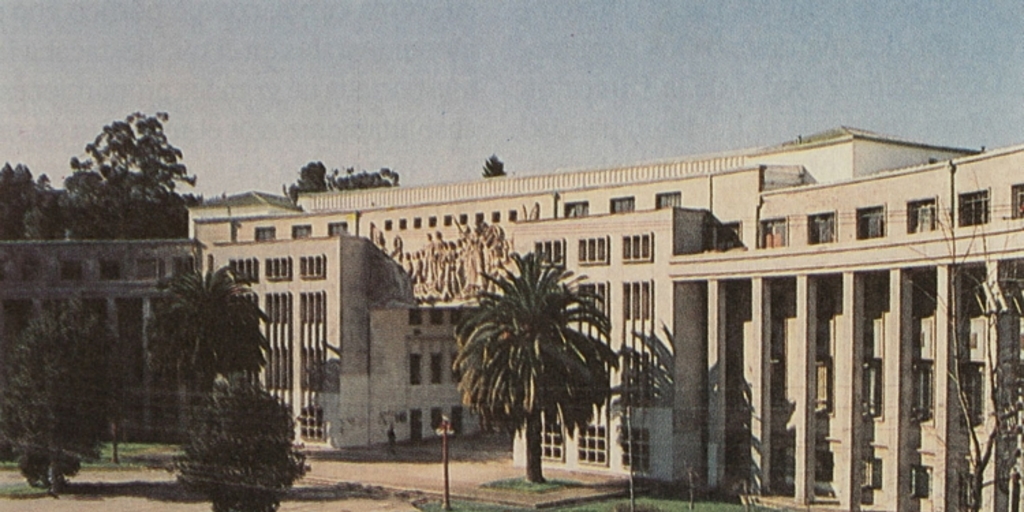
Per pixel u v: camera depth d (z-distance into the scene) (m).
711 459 85.25
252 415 73.81
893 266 71.19
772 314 85.38
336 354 109.94
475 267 102.31
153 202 154.88
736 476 85.56
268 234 120.31
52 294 123.75
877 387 78.19
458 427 119.50
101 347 95.81
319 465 98.81
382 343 113.00
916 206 74.69
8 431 90.50
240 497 72.62
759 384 81.31
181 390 117.75
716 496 84.00
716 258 84.00
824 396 81.62
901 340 71.44
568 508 78.56
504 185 106.88
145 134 155.88
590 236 92.81
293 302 113.94
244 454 72.75
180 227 157.62
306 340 112.81
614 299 91.12
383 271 110.81
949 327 66.75
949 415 67.81
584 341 81.50
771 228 85.69
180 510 82.69
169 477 96.19
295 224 118.44
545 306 80.81
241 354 99.19
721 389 84.50
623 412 88.94
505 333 80.69
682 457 86.75
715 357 84.81
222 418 73.44
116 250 123.69
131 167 155.25
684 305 87.94
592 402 81.62
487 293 84.69
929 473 73.44
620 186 95.50
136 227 154.12
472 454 105.69
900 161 88.88
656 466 87.69
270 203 133.88
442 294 105.06
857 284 74.94
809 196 82.44
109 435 105.81
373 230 111.94
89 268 123.88
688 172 95.56
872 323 78.81
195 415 77.62
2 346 123.19
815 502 78.44
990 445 42.34
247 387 74.69
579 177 101.62
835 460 80.19
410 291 108.00
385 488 87.00
